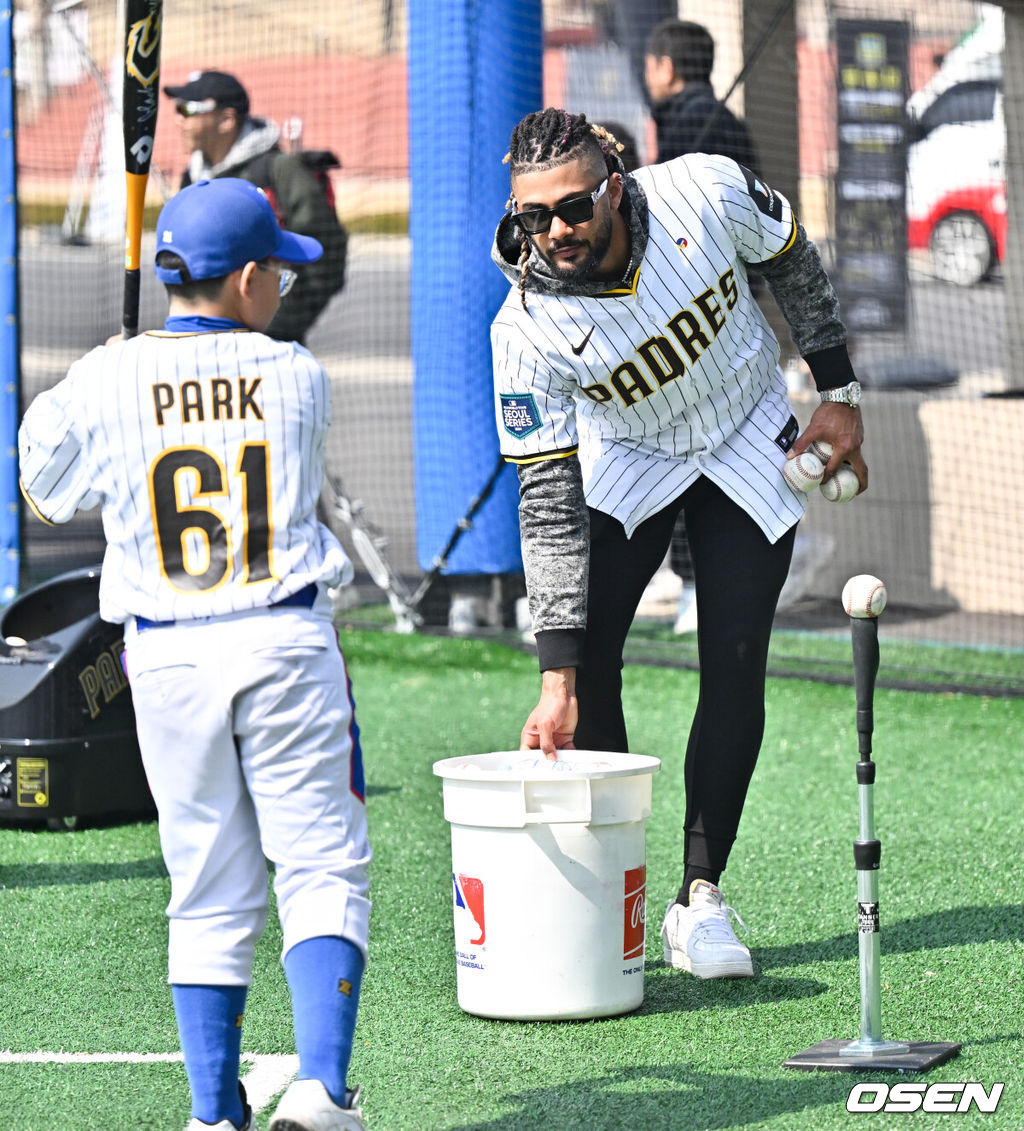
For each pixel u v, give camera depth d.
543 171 8.84
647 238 9.36
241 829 7.31
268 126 21.19
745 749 10.16
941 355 31.78
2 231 21.91
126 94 10.43
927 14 34.69
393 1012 9.49
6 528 22.36
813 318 10.23
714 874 10.35
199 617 7.08
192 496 7.14
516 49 20.75
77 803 13.68
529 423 9.70
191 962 7.17
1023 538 22.45
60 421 7.31
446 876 12.31
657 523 10.24
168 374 7.25
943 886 11.86
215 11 41.28
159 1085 8.45
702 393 9.91
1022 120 24.72
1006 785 14.91
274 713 7.06
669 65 21.48
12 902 11.84
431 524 21.83
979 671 19.58
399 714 18.09
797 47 26.08
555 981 9.19
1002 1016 9.16
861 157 31.83
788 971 10.15
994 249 33.75
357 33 42.97
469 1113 7.95
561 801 9.04
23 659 13.68
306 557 7.22
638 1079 8.36
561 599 9.53
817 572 23.20
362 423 34.78
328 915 7.02
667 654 20.70
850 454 10.38
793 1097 8.05
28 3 30.19
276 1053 8.88
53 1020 9.48
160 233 7.46
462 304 21.09
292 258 7.62
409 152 21.48
